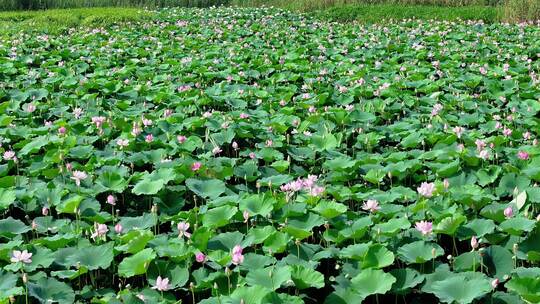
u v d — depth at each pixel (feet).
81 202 19.47
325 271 16.81
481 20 68.18
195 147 25.02
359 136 26.61
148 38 58.18
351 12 81.92
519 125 29.84
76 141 25.89
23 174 23.34
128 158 23.77
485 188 20.77
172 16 80.84
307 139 26.68
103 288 15.88
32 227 18.12
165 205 20.02
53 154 23.22
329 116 29.48
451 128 27.20
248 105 34.30
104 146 27.45
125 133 25.80
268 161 24.58
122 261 15.76
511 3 70.33
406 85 36.40
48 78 38.58
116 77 40.63
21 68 42.09
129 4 101.14
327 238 17.10
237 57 47.01
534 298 13.23
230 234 16.98
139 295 14.25
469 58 45.29
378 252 15.56
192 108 31.83
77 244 17.03
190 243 16.26
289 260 16.03
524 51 48.65
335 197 19.88
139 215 20.52
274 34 60.90
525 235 16.80
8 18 76.95
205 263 16.39
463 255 15.87
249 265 15.65
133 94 35.50
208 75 40.27
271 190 20.31
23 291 14.57
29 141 25.58
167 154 24.57
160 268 15.62
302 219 17.90
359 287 14.70
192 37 61.52
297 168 23.75
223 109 34.04
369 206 17.39
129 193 21.62
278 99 34.35
